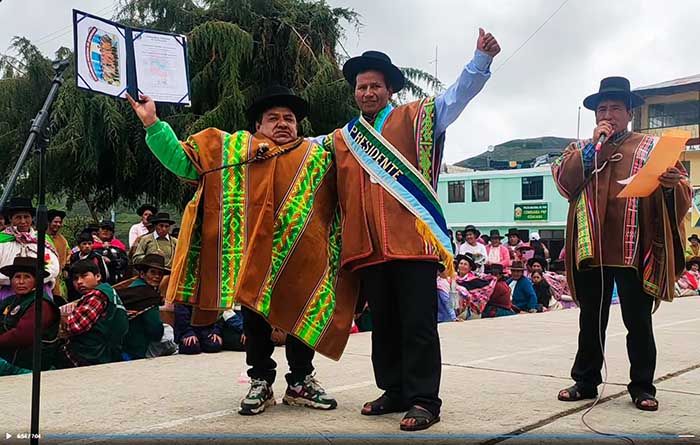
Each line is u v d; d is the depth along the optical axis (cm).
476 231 1332
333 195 382
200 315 370
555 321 884
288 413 373
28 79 1544
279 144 375
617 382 461
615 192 382
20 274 547
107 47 325
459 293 959
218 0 1544
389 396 370
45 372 511
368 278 360
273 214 360
